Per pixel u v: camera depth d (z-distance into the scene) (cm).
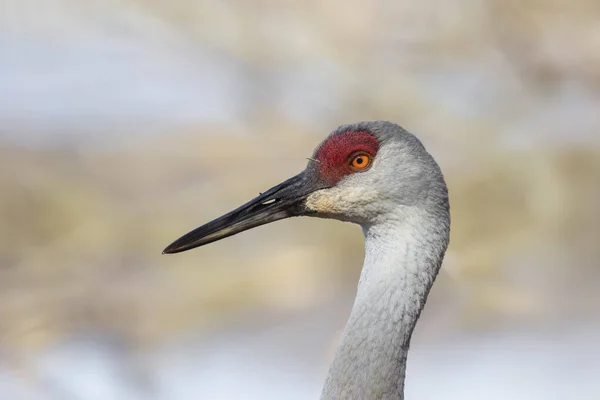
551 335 1290
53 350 1309
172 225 1520
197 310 1371
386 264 687
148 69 1802
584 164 1470
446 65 1589
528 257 1425
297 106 1623
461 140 1523
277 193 718
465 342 1288
